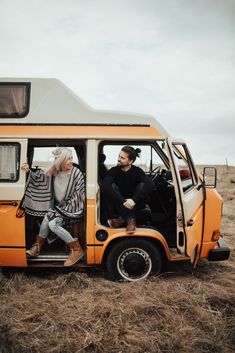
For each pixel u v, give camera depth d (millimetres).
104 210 5227
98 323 3883
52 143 5195
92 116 5004
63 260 5113
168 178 5270
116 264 4996
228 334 3736
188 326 3861
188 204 4879
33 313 4023
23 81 4992
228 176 24516
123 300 4395
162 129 5043
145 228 4961
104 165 5617
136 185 5129
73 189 5027
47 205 5070
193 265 5039
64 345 3502
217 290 4734
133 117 5047
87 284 4871
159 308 4215
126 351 3445
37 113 4957
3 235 4883
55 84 5023
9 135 4867
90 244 4910
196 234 4922
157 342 3592
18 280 4910
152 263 5020
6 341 3508
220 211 5148
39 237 5039
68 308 4191
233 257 6418
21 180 4871
